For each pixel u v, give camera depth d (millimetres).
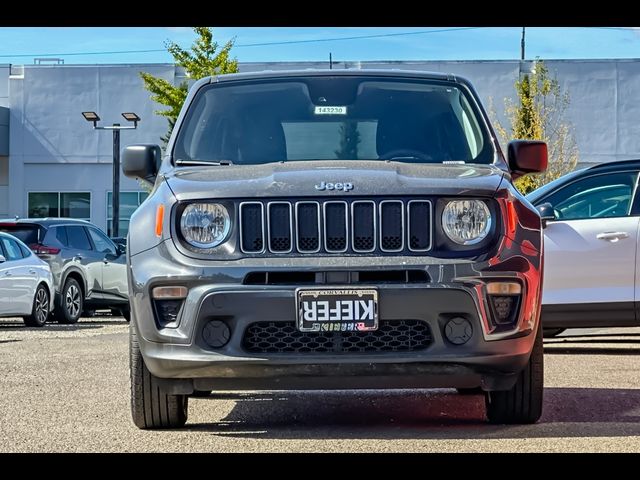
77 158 40281
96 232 19719
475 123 6531
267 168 5887
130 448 5398
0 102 41781
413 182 5512
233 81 6797
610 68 37438
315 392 7781
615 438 5516
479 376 5480
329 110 6551
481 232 5477
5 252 16438
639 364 9242
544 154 6430
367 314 5312
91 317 21562
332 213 5441
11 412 6723
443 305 5348
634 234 10289
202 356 5387
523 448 5238
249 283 5379
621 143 37625
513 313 5488
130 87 39906
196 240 5484
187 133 6535
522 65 37594
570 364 9250
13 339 13469
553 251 10398
